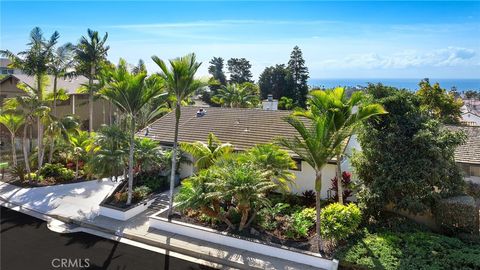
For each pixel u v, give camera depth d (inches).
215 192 576.1
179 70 629.0
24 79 1364.4
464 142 642.2
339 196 642.8
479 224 646.5
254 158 669.9
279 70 2518.5
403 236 573.6
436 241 552.7
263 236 585.9
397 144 634.8
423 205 602.2
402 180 606.5
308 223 597.9
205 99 2524.6
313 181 783.7
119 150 781.9
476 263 485.4
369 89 699.4
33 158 1026.7
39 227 674.2
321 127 508.7
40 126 951.6
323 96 562.3
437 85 1492.4
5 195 845.8
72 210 750.5
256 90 2571.4
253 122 978.7
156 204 774.5
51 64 1109.7
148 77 721.6
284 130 911.0
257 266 524.7
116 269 522.3
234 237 581.3
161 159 836.6
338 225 542.6
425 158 616.4
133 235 627.5
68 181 951.6
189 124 1027.3
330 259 513.3
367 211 634.2
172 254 571.5
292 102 2402.8
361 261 504.4
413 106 661.3
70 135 985.5
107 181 953.5
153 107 810.2
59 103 1429.6
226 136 924.0
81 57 1250.6
